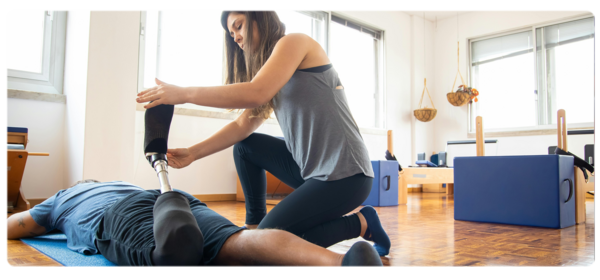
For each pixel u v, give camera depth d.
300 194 1.15
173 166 1.30
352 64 6.25
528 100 6.44
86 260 1.27
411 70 7.04
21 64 3.56
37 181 3.43
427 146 7.12
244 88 1.07
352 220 1.28
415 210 3.42
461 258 1.41
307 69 1.21
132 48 3.47
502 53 6.72
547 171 2.37
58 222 1.52
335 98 1.23
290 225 1.10
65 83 3.68
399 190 4.12
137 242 1.00
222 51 4.71
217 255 0.95
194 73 4.46
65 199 1.51
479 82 6.96
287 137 1.29
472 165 2.67
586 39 5.94
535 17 6.37
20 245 1.54
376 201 3.78
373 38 6.59
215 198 4.33
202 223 1.03
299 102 1.21
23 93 3.37
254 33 1.29
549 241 1.83
